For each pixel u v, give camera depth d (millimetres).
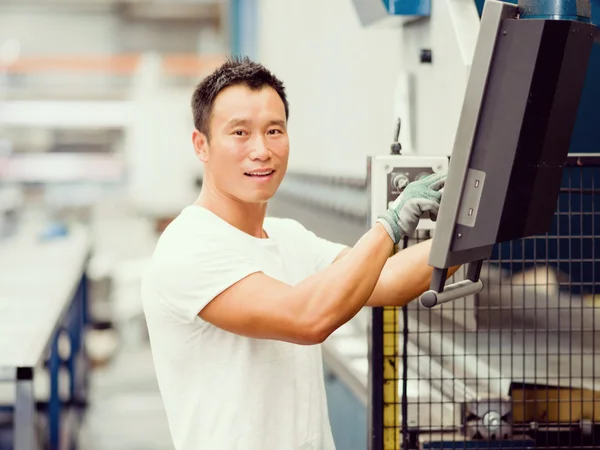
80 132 10484
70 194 9852
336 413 3207
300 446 1916
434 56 2301
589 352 2268
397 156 1919
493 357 2322
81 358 6082
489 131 1461
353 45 4082
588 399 2160
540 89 1463
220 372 1840
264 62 7609
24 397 2654
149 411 5965
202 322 1822
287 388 1886
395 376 2055
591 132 2865
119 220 9562
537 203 1622
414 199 1662
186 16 12305
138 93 9766
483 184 1474
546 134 1544
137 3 12016
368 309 2062
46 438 4703
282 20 6477
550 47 1436
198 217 1856
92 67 11781
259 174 1815
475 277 1660
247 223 1913
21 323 3340
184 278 1767
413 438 2070
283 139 1843
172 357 1860
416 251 1928
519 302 2568
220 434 1840
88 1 12164
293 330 1674
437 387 2223
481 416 2094
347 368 2979
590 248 2850
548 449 2098
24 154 10078
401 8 2340
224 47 11742
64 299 3953
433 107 2314
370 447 2066
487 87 1448
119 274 7902
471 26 2164
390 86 3318
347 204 3873
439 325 2438
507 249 2816
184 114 9703
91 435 5445
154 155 9680
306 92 5484
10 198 8977
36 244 6488
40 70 11625
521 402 2100
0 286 4332
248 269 1750
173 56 12625
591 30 1546
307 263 2066
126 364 7266
